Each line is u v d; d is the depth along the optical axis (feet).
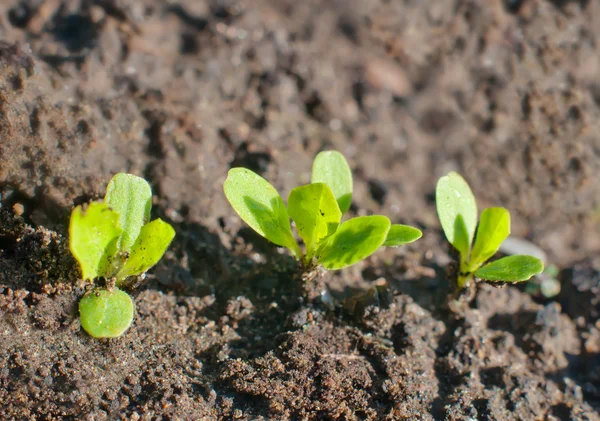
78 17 1.16
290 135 1.17
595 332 1.08
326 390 0.98
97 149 1.05
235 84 1.17
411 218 1.16
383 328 1.03
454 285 1.05
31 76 1.03
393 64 1.23
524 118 1.21
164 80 1.14
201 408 0.97
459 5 1.26
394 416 0.98
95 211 0.94
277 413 0.97
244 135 1.14
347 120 1.20
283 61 1.20
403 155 1.19
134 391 0.97
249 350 1.01
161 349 0.99
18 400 0.95
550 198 1.18
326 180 1.02
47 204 1.02
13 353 0.96
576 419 1.02
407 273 1.10
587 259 1.15
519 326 1.07
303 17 1.24
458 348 1.04
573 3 1.26
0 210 1.00
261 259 1.08
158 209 1.07
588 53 1.24
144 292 1.02
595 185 1.19
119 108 1.08
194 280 1.05
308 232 0.99
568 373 1.05
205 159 1.10
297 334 1.00
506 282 1.02
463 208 1.02
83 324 0.94
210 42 1.18
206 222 1.08
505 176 1.19
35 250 0.99
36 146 1.02
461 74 1.23
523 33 1.25
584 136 1.20
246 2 1.23
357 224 0.99
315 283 1.03
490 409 1.00
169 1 1.20
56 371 0.96
